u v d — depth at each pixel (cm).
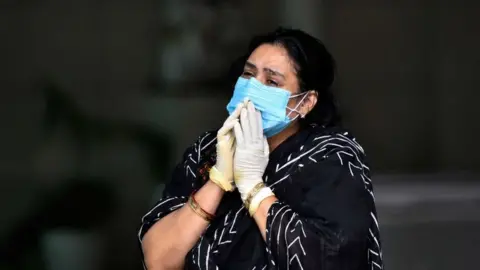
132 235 700
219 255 386
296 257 364
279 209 372
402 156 815
